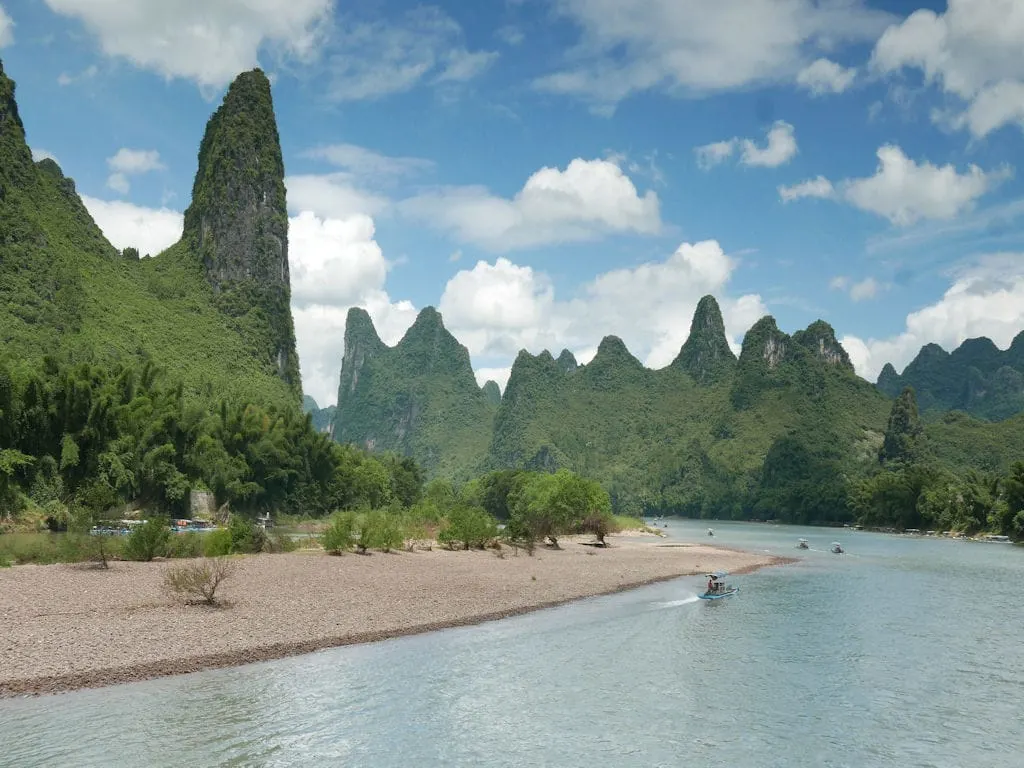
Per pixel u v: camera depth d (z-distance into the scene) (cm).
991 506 12056
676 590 4612
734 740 1922
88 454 7300
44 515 6531
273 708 2009
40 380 7088
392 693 2197
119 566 4025
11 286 12431
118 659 2344
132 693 2080
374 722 1952
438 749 1794
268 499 10562
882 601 4278
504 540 7338
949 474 16388
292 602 3350
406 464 17112
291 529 9244
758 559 7112
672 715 2102
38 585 3322
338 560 4919
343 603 3425
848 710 2181
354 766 1670
